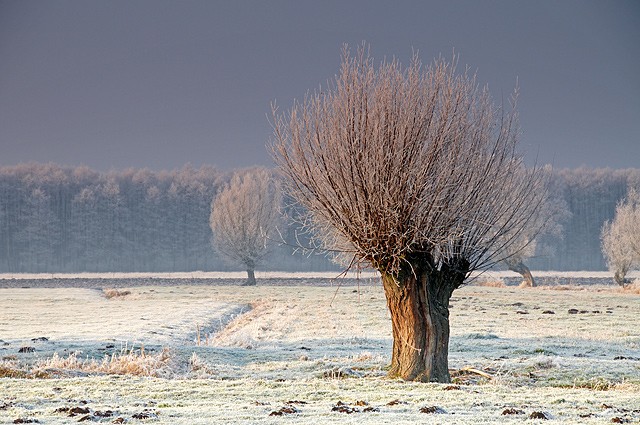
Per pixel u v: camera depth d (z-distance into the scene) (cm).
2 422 2984
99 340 8212
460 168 4884
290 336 9306
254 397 3947
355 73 4947
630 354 7100
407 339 5091
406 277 5075
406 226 4866
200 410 3372
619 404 3662
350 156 4853
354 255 5231
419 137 4816
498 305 13988
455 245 5119
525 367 5772
